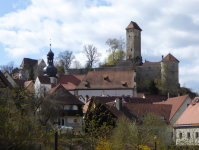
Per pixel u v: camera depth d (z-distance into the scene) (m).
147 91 147.75
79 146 38.34
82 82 108.62
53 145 36.12
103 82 107.38
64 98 65.69
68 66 159.75
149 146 38.69
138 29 197.12
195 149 37.81
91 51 151.50
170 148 38.00
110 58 176.62
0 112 27.30
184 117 61.38
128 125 40.12
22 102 44.66
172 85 157.00
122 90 104.50
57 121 61.38
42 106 52.84
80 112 65.25
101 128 33.25
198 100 62.59
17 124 28.81
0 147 29.16
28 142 31.16
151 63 166.75
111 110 56.44
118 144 34.97
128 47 195.62
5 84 57.75
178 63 163.62
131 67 162.12
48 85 111.94
